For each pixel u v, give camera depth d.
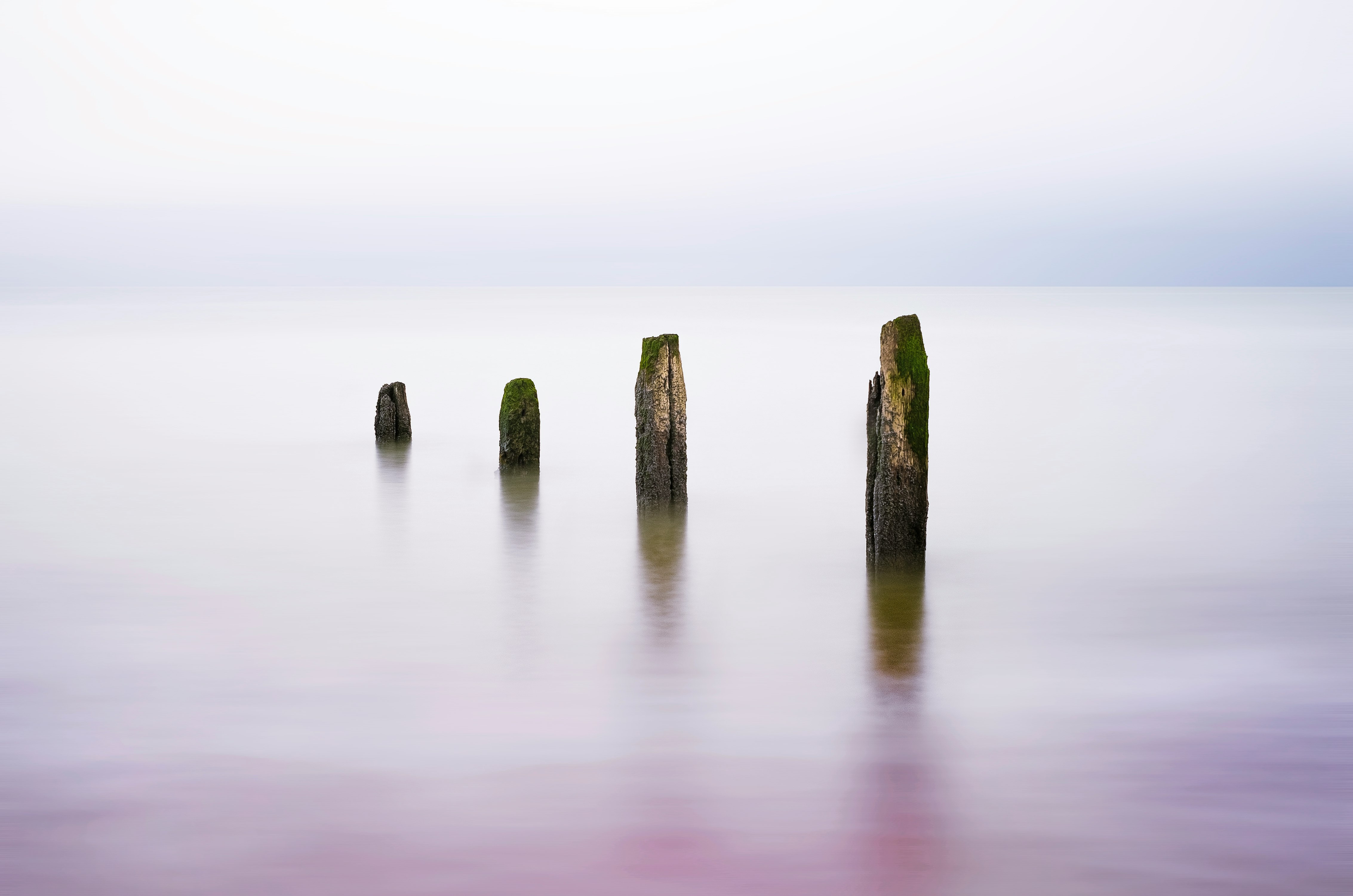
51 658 10.70
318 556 15.01
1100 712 9.36
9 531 16.42
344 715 9.23
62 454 23.86
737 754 8.48
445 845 7.03
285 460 23.11
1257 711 9.41
